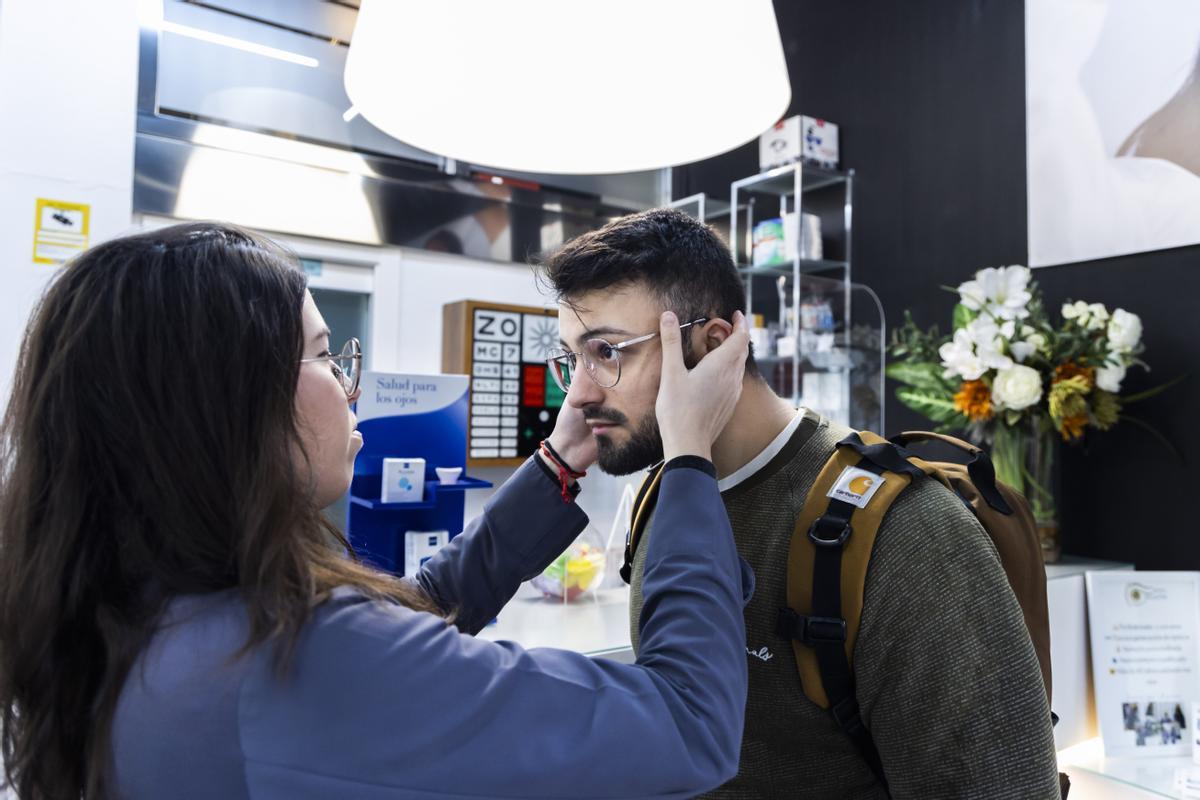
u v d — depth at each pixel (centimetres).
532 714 52
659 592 64
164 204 208
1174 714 173
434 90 79
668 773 55
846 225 270
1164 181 193
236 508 52
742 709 62
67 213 195
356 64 76
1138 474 198
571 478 97
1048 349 188
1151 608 177
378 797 49
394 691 50
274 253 59
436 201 248
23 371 55
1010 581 91
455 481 161
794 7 303
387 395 158
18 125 189
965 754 71
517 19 77
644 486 99
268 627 49
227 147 217
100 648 54
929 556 74
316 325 62
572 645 141
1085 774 170
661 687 57
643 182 297
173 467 51
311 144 230
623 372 80
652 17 76
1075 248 210
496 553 95
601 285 79
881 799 83
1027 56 222
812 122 272
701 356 80
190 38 212
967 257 240
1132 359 185
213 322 53
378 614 53
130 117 203
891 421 263
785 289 246
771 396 89
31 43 191
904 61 260
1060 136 214
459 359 230
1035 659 74
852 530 76
